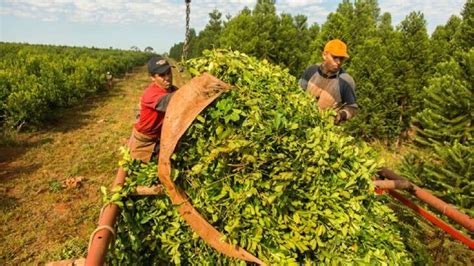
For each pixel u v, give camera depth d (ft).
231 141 8.59
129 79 129.80
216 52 10.45
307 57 59.57
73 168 33.65
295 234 8.98
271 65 12.03
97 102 75.00
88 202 27.35
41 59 86.48
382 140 48.75
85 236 22.88
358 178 9.84
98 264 6.75
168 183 8.75
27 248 21.42
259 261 8.74
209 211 8.93
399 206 19.43
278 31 59.21
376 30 65.62
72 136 45.78
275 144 9.00
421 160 24.26
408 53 51.57
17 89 50.29
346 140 10.41
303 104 10.43
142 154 11.69
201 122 8.64
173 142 8.38
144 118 11.27
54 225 23.99
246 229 9.01
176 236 10.16
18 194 28.02
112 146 42.04
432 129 25.63
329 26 52.54
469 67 24.48
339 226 9.03
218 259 9.84
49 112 52.70
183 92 8.55
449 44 58.80
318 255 9.07
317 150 9.06
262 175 9.00
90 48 263.29
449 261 16.24
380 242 9.68
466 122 24.27
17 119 45.14
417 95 47.52
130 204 9.98
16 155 37.06
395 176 12.33
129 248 10.27
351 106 15.64
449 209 10.98
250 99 9.07
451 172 20.70
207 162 8.70
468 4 40.14
